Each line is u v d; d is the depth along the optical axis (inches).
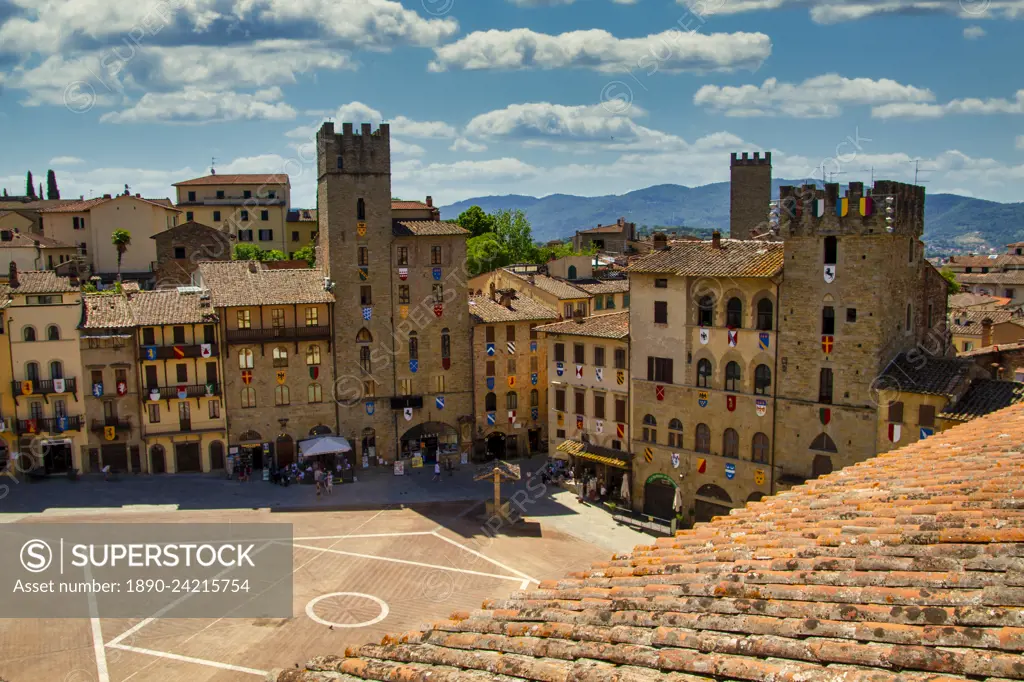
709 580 631.8
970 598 484.4
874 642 463.5
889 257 2471.7
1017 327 3880.4
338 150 3609.7
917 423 2385.6
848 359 2536.9
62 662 1968.5
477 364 3828.7
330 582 2464.3
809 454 2650.1
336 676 596.1
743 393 2797.7
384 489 3425.2
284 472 3462.1
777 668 443.2
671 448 3034.0
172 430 3511.3
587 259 4714.6
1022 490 692.7
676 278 2947.8
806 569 604.7
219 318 3496.6
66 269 4997.5
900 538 616.1
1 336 3280.0
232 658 1999.3
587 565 2623.0
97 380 3412.9
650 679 464.8
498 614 689.0
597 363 3302.2
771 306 2721.5
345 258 3654.0
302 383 3646.7
